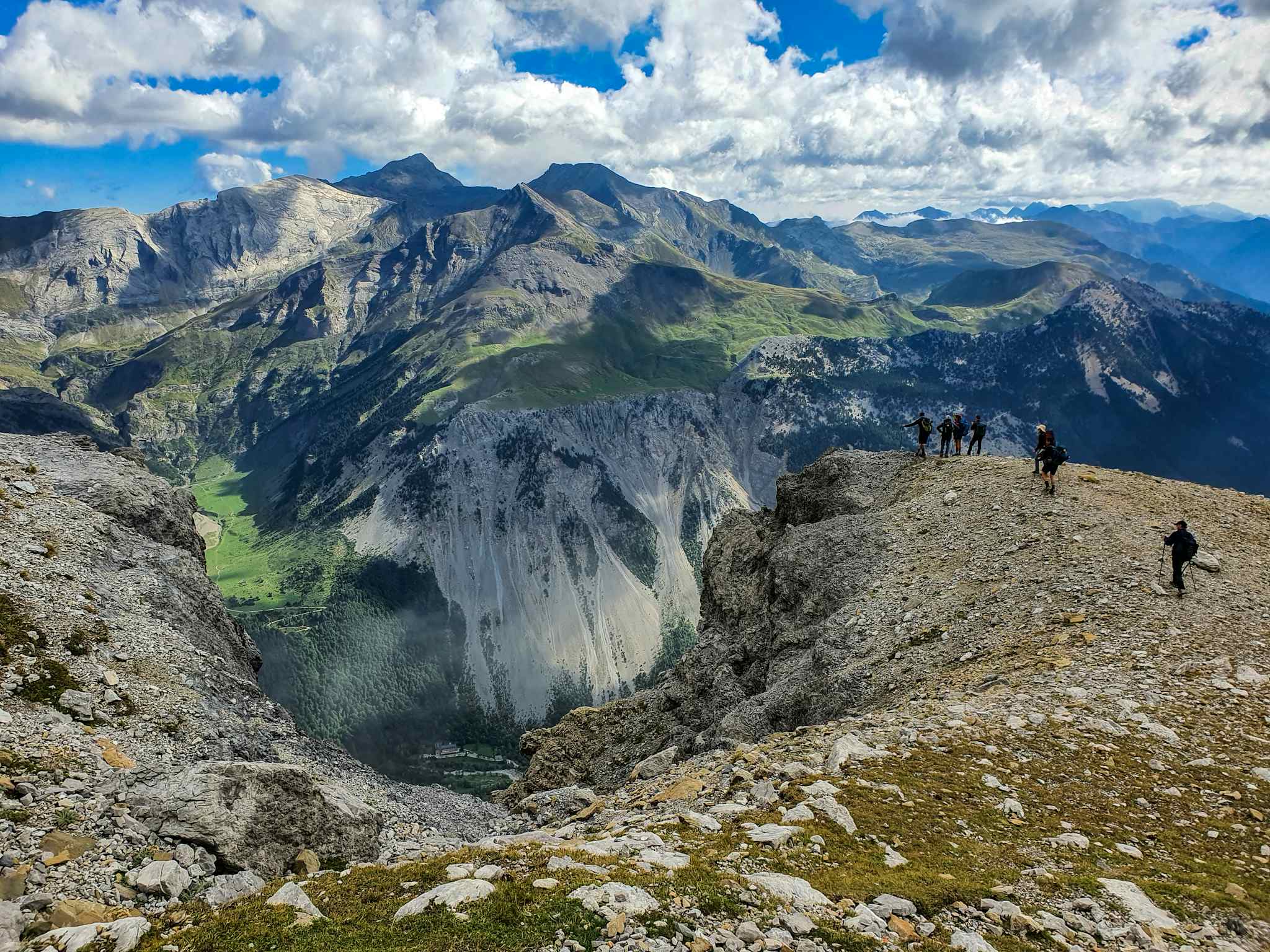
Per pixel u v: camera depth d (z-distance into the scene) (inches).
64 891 536.1
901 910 495.2
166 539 1722.4
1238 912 522.0
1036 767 799.7
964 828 660.7
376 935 450.6
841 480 2218.3
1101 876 580.1
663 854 573.0
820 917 482.0
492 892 493.7
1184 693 953.5
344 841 783.7
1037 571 1397.6
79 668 975.0
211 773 695.1
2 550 1157.7
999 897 534.9
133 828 647.1
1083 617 1198.3
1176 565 1220.5
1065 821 688.4
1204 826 682.2
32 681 887.1
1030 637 1201.4
